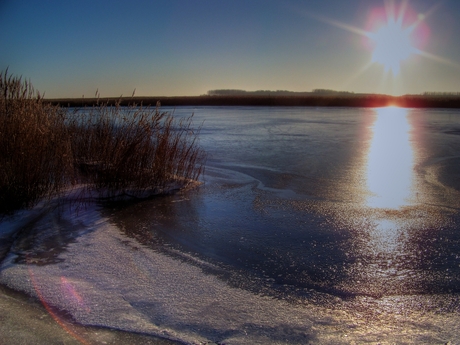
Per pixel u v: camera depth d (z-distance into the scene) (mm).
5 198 5160
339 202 5938
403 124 19375
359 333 2617
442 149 10930
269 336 2555
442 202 5887
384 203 5863
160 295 3078
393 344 2479
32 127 5684
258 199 6117
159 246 4188
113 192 6309
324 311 2934
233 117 24938
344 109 37656
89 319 2697
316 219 5168
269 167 8570
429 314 2904
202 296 3098
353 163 9000
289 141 12836
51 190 6086
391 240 4445
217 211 5500
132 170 6551
